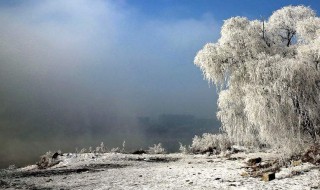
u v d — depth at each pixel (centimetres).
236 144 3706
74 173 2247
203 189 1534
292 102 2406
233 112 3008
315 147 2289
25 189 1579
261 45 2878
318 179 1630
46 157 3384
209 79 2923
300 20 3111
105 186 1645
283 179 1695
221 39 2962
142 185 1664
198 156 3447
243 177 1838
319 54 2445
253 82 2617
